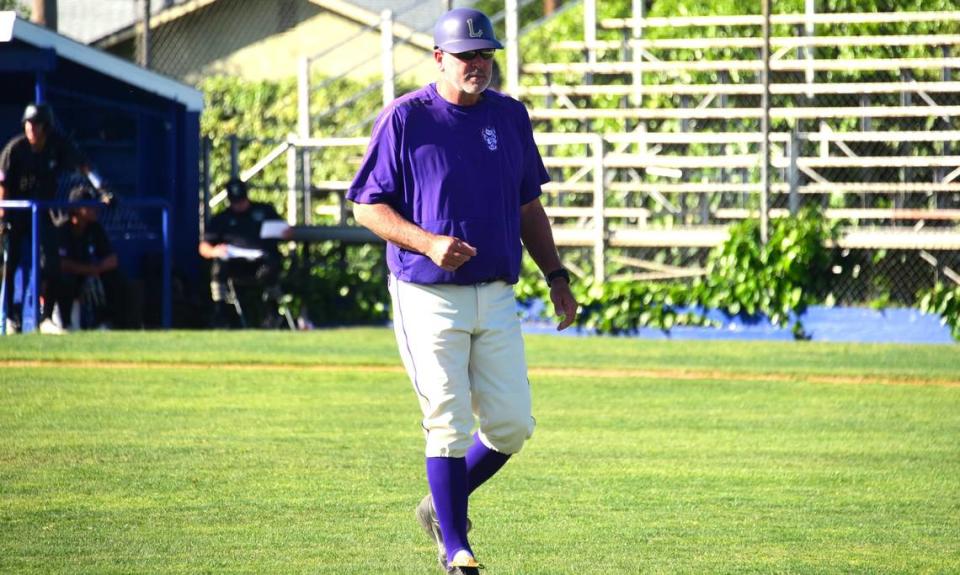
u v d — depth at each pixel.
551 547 18.56
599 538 19.11
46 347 39.12
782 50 56.94
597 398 32.34
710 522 20.14
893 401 32.09
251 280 48.81
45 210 43.16
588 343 43.62
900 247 45.69
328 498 21.38
